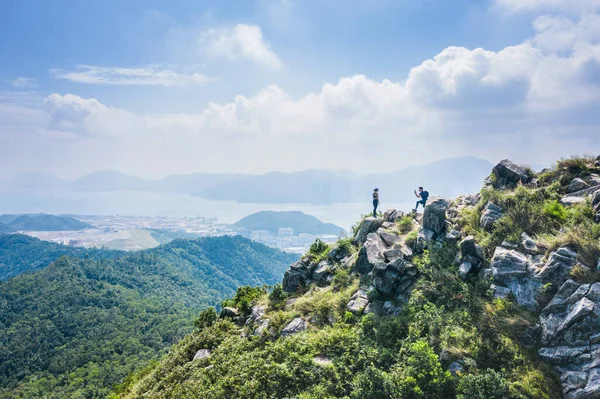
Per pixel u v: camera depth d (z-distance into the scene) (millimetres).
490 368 11242
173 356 20609
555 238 13984
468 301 13656
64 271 197375
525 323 12102
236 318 20891
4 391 106250
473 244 15281
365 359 12922
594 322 11023
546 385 10562
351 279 18531
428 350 11633
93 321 152125
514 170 19531
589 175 17453
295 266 21719
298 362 13641
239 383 13914
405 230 20453
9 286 180250
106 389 94812
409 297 15227
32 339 137000
